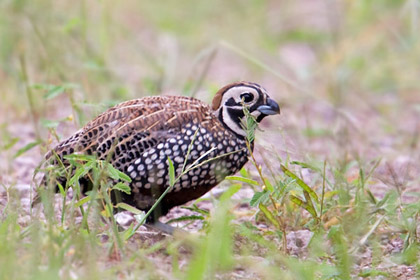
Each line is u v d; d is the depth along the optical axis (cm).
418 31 1931
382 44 1995
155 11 2327
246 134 964
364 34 1991
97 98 1428
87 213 855
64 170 902
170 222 955
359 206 959
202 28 2230
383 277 870
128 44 1939
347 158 1258
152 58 1812
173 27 2236
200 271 741
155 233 934
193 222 1002
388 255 938
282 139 1196
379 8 2080
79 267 797
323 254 900
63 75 1477
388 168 1188
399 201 1054
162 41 1916
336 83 1755
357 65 1895
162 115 934
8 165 1168
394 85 1839
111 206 856
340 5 2142
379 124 1560
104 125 938
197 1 2378
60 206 997
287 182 959
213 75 1855
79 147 932
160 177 927
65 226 897
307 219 990
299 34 2233
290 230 991
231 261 800
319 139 1430
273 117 1294
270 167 1056
